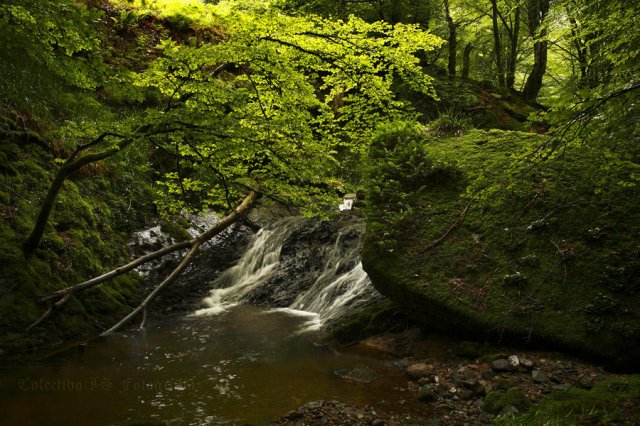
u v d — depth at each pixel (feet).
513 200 18.98
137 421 12.84
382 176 21.25
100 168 30.12
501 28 63.98
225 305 27.02
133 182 31.99
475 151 22.15
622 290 15.29
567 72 60.18
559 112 11.23
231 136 16.07
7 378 15.81
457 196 20.24
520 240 17.72
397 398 14.28
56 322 20.36
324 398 14.37
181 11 45.32
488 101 47.75
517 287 16.46
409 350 17.69
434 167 21.11
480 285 16.90
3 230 21.38
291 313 25.09
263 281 28.81
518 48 63.21
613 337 14.30
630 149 12.58
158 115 15.12
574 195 18.38
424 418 12.94
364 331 19.83
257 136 18.21
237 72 39.83
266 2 39.58
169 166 35.47
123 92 16.70
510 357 15.03
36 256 21.74
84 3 39.37
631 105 10.73
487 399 13.24
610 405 11.19
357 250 27.14
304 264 28.81
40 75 30.27
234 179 22.09
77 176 28.07
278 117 18.25
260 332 21.67
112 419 12.97
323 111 19.34
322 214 22.70
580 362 14.55
